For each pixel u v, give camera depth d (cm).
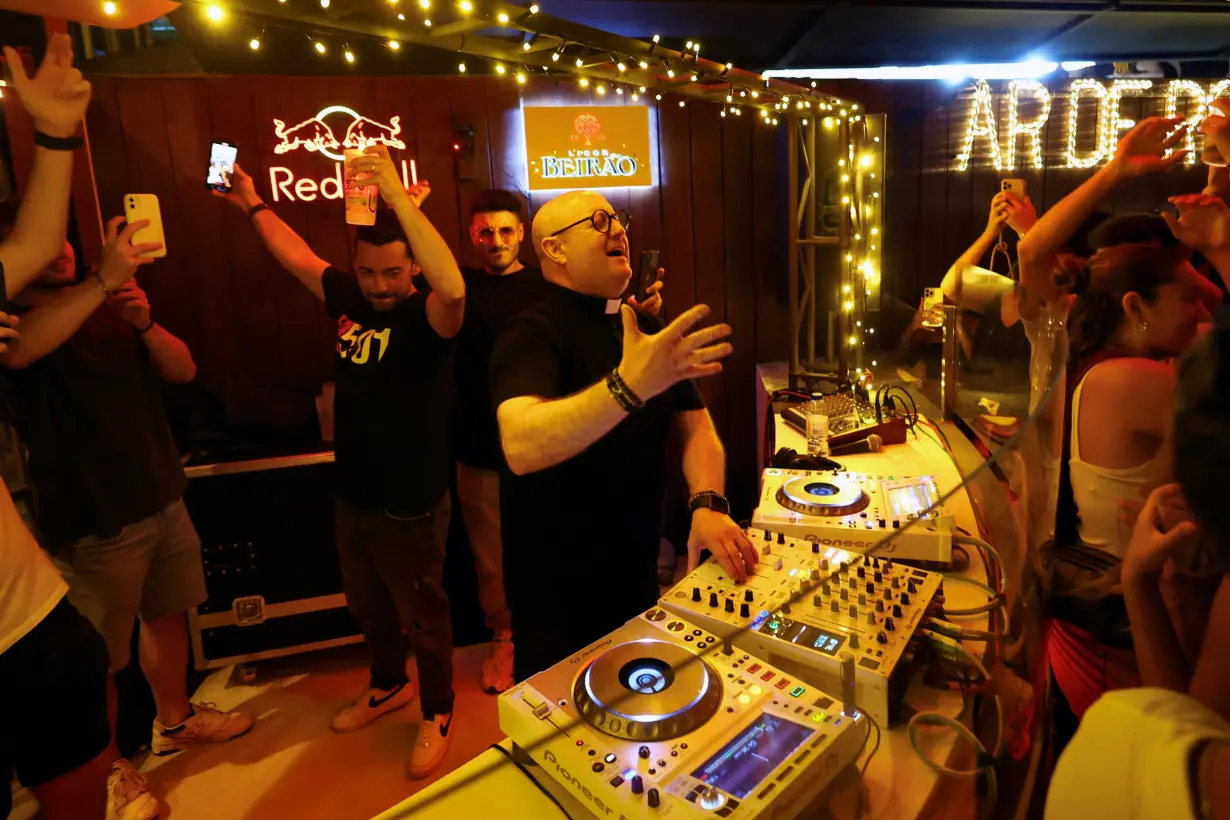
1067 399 94
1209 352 60
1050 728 83
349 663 288
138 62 274
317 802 218
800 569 136
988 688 107
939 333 288
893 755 103
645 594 160
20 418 199
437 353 217
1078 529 86
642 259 213
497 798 96
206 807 218
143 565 220
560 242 142
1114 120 356
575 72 187
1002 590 129
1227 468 58
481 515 265
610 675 104
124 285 218
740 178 338
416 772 225
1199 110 357
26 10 162
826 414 244
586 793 90
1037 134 352
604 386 109
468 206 310
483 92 303
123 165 276
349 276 234
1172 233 98
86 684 158
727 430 359
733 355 354
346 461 222
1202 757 55
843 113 279
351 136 293
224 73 281
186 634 245
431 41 153
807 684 106
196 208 284
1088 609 75
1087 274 101
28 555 149
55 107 157
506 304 261
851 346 305
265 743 244
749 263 346
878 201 298
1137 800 57
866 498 170
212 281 290
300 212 293
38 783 158
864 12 281
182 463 258
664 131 327
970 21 298
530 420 117
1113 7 281
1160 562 62
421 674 231
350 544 231
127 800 212
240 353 296
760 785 87
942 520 153
